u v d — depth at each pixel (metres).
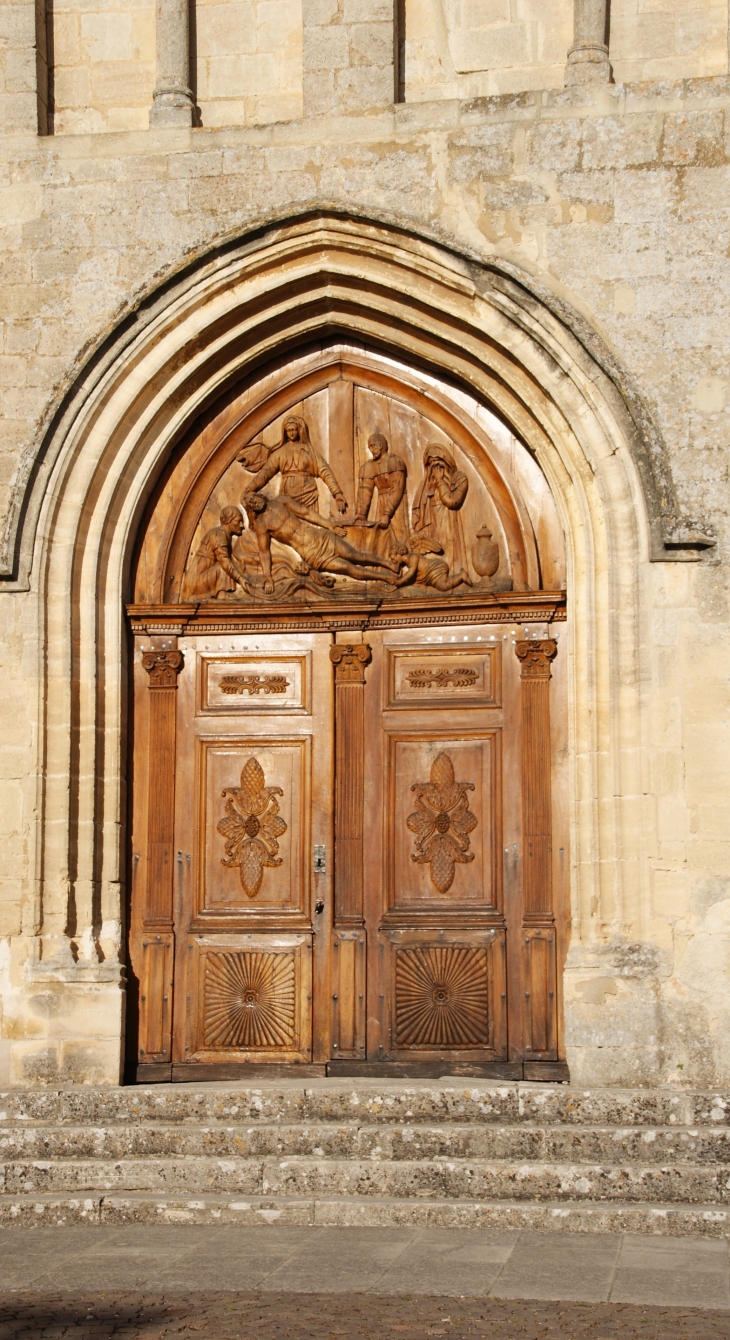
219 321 10.58
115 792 10.58
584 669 10.03
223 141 10.63
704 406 9.96
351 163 10.46
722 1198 8.39
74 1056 10.10
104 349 10.52
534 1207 8.29
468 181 10.33
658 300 10.09
